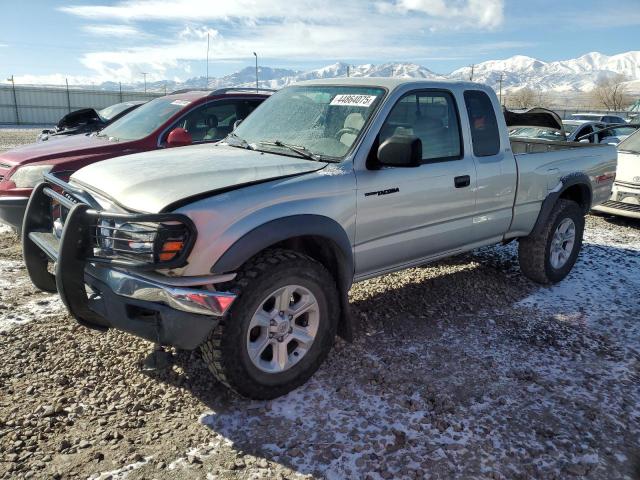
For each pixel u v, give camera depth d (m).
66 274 2.95
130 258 2.88
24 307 4.50
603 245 7.18
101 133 6.89
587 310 4.84
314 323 3.35
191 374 3.48
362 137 3.63
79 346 3.82
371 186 3.60
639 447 2.93
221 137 6.81
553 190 5.16
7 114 51.53
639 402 3.37
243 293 2.96
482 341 4.13
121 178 3.28
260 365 3.14
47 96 52.97
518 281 5.54
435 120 4.14
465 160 4.30
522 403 3.30
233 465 2.66
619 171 8.35
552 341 4.18
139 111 7.12
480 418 3.13
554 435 3.00
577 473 2.70
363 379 3.51
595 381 3.60
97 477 2.56
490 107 4.60
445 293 5.10
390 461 2.74
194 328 2.86
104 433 2.88
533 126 6.73
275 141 3.94
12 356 3.63
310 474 2.63
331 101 4.06
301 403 3.22
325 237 3.32
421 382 3.50
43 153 5.84
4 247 6.26
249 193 3.06
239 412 3.11
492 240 4.80
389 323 4.39
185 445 2.81
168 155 3.79
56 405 3.07
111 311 3.02
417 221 3.97
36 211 3.67
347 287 3.55
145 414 3.07
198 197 2.93
